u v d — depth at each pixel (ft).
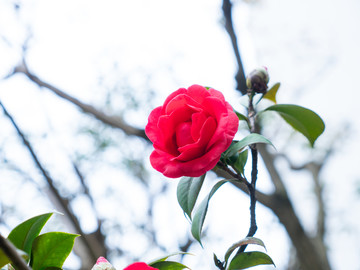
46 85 7.36
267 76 2.85
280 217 8.07
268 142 2.49
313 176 11.00
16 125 6.36
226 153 2.52
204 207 2.54
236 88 6.52
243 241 2.40
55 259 2.29
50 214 2.28
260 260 2.44
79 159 7.44
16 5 7.07
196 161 2.35
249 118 2.81
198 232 2.51
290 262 9.18
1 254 2.04
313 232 10.36
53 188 6.50
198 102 2.45
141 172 7.76
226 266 2.47
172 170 2.37
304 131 2.91
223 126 2.35
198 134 2.39
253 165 2.53
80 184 7.20
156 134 2.46
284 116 2.91
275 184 8.25
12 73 7.14
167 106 2.43
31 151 6.41
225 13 6.70
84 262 6.41
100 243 6.76
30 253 2.27
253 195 2.50
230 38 6.66
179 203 2.56
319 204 10.55
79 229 6.52
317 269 7.98
